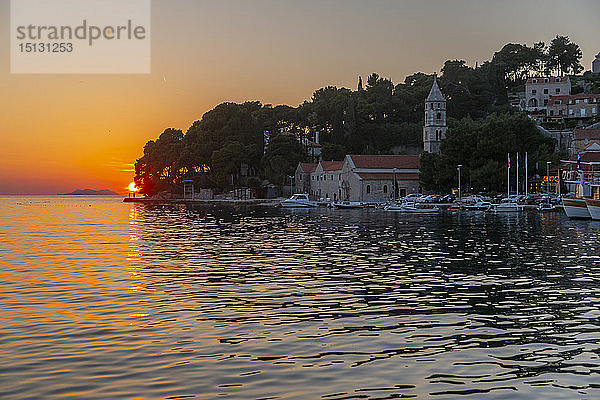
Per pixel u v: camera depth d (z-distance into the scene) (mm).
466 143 145250
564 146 170750
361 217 113000
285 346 22188
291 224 95625
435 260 46406
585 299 30641
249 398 17094
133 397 17203
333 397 17172
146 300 31109
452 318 26547
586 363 20109
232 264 45344
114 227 94375
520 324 25375
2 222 111625
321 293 32688
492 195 143625
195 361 20438
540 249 53750
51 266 45156
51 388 17906
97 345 22438
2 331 24531
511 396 17234
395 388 17859
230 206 187125
